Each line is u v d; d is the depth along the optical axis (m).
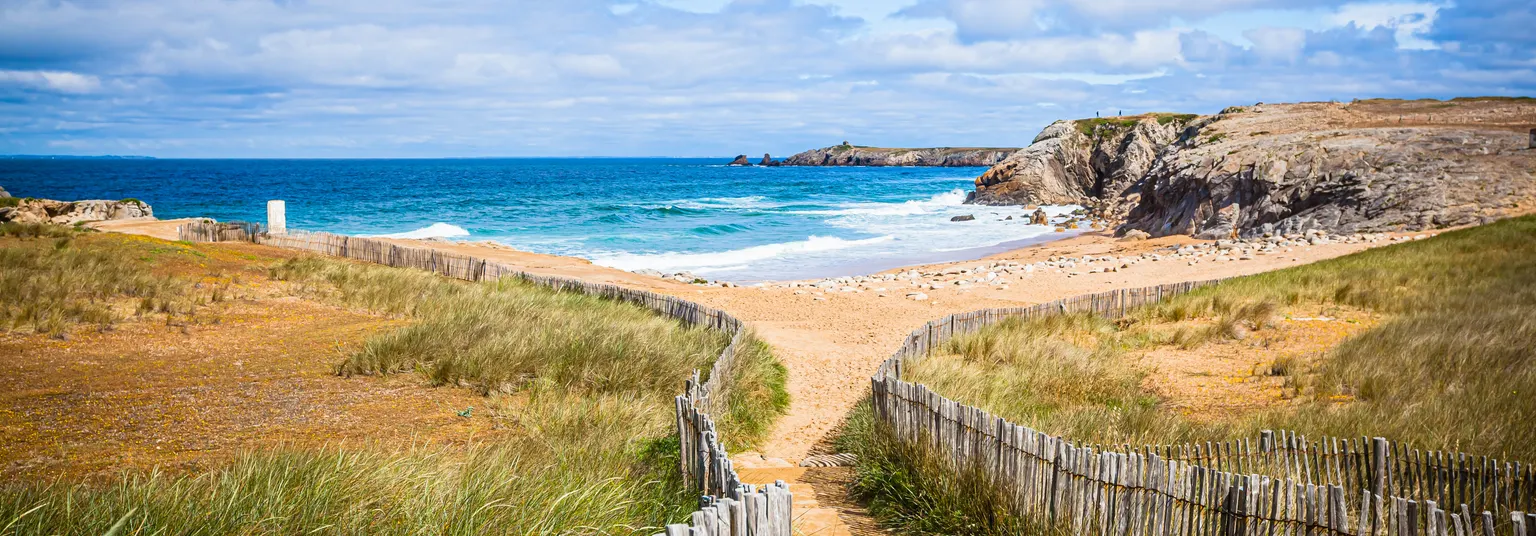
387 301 15.18
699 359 11.73
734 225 48.72
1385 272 19.00
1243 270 24.86
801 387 12.45
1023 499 5.58
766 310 19.44
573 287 18.50
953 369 11.20
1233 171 39.50
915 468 6.57
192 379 9.65
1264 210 36.97
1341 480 5.75
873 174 162.75
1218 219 38.41
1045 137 78.44
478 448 6.90
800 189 97.50
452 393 9.50
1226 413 9.60
